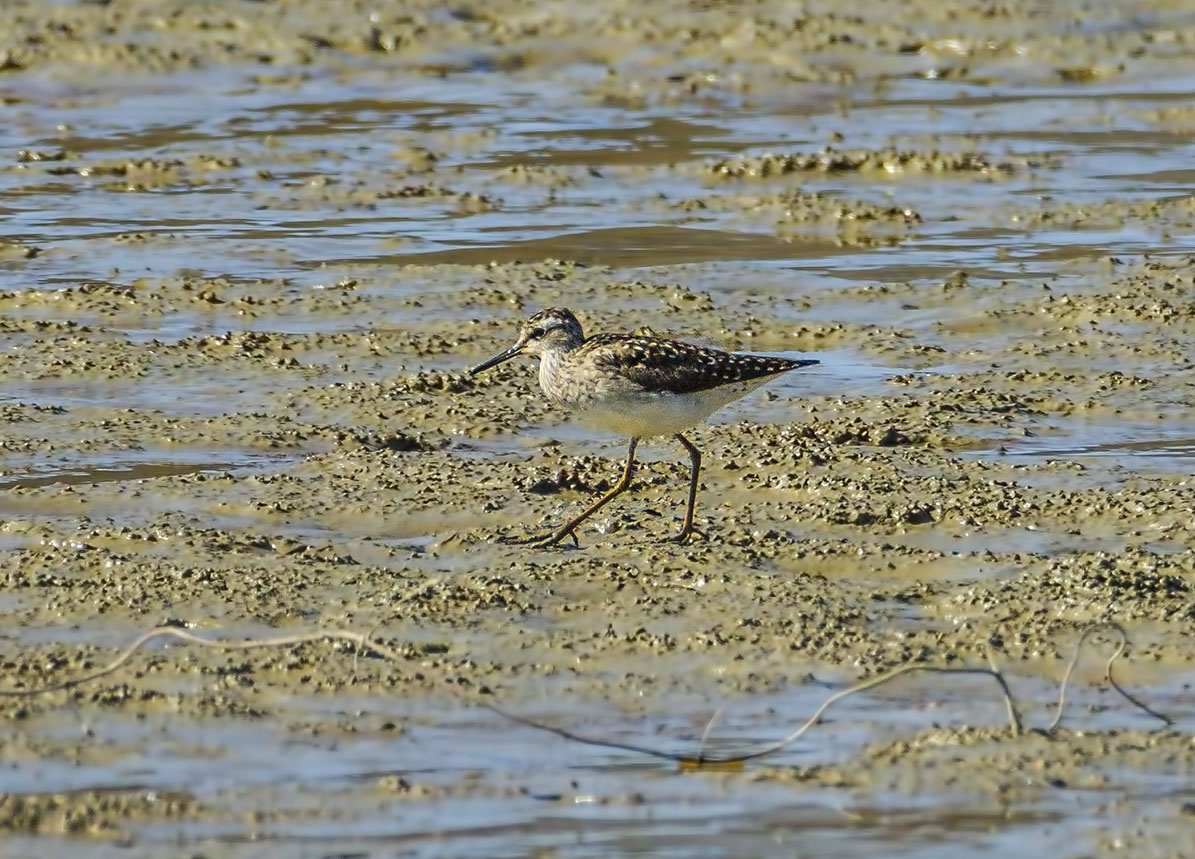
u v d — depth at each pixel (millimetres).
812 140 26172
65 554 12047
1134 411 15680
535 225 22125
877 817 8742
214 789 8992
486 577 11555
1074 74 29875
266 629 10844
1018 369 16906
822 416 15609
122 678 10117
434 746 9469
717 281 19781
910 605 11328
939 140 26000
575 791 9016
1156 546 12250
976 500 13086
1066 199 23000
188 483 13625
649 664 10391
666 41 31172
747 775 9172
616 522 12859
